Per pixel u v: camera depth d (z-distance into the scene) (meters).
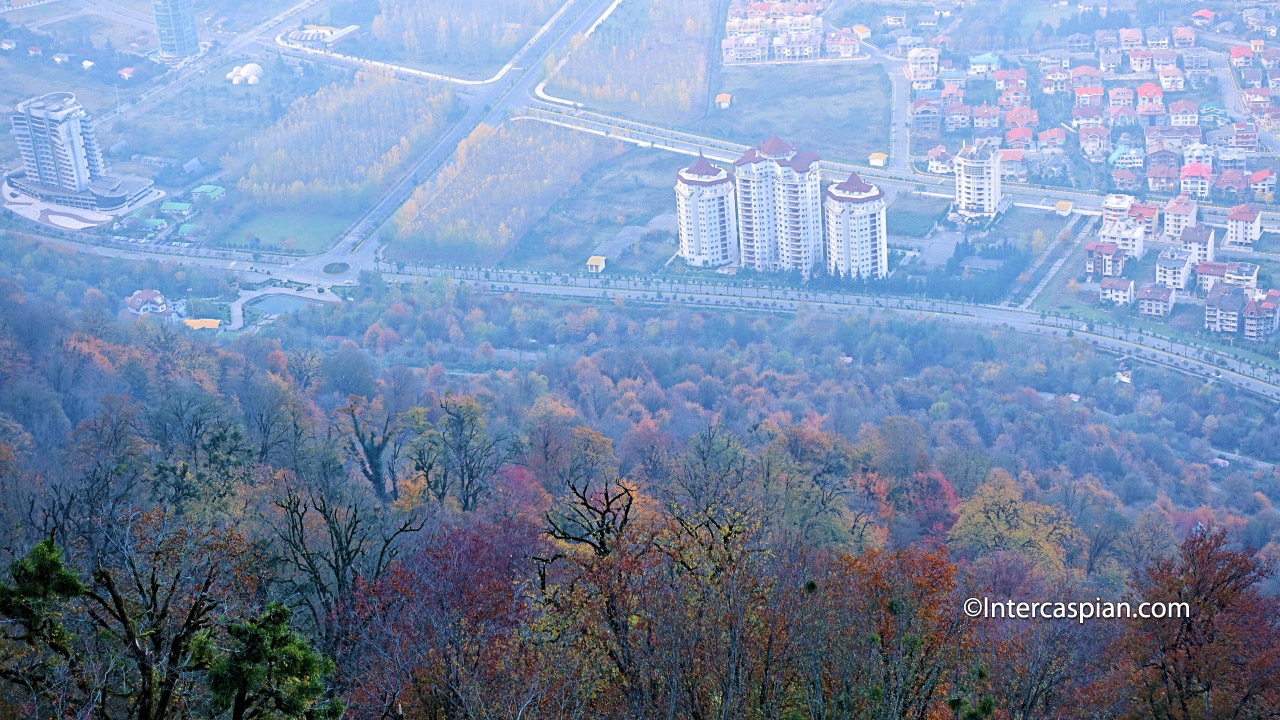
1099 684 98.44
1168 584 103.88
